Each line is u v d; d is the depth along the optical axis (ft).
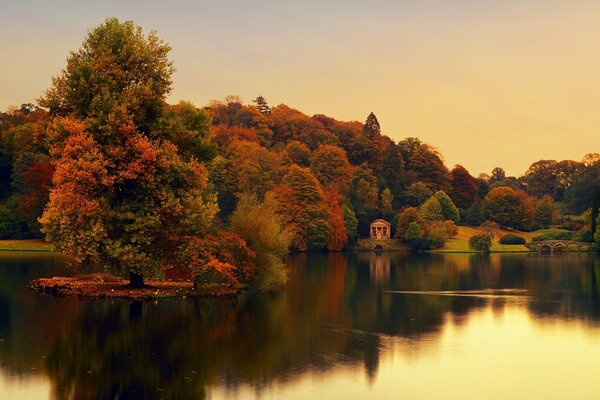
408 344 127.75
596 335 139.95
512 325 151.23
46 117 188.34
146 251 177.17
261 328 139.03
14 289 185.68
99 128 166.40
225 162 513.86
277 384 97.35
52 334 125.18
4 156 451.12
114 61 175.83
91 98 174.19
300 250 501.97
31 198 371.76
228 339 126.52
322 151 631.97
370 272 302.86
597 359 117.91
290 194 492.95
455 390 97.60
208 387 94.89
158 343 120.67
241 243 189.78
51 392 90.68
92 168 162.61
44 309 151.84
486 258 446.19
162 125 177.47
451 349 124.36
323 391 94.79
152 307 159.74
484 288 231.50
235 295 189.88
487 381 102.58
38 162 379.14
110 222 171.01
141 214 171.01
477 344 129.49
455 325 149.89
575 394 96.68
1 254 325.42
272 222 205.36
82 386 93.56
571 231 636.89
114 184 172.96
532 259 435.94
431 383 100.78
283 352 117.60
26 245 373.81
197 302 171.94
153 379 97.86
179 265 182.39
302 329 139.95
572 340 134.51
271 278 200.54
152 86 177.37
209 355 112.98
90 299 168.86
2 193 449.48
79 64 174.50
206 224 182.39
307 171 511.81
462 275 290.97
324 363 110.42
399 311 169.68
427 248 550.36
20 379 96.17
